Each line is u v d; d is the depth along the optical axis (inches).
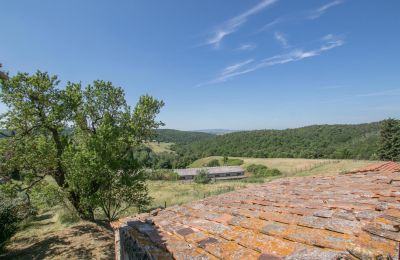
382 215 120.7
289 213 161.0
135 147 752.3
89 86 722.8
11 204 673.0
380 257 83.8
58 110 621.0
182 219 205.3
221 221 174.4
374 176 258.4
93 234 650.8
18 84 595.8
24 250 586.2
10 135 638.5
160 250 145.2
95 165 573.6
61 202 669.3
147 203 725.3
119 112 761.6
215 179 2522.1
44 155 634.2
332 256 93.2
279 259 105.1
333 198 181.2
